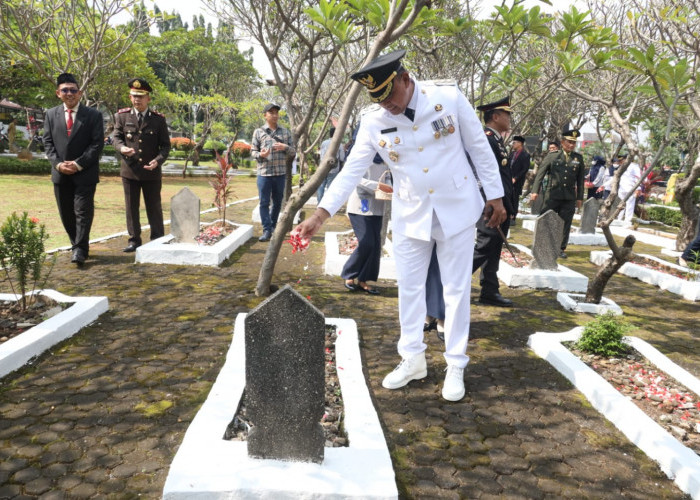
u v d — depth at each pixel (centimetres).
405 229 305
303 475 213
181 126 3269
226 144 4066
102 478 223
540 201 1179
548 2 552
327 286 545
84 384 305
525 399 315
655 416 288
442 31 596
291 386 214
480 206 309
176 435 257
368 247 501
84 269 561
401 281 316
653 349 375
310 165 1919
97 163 574
